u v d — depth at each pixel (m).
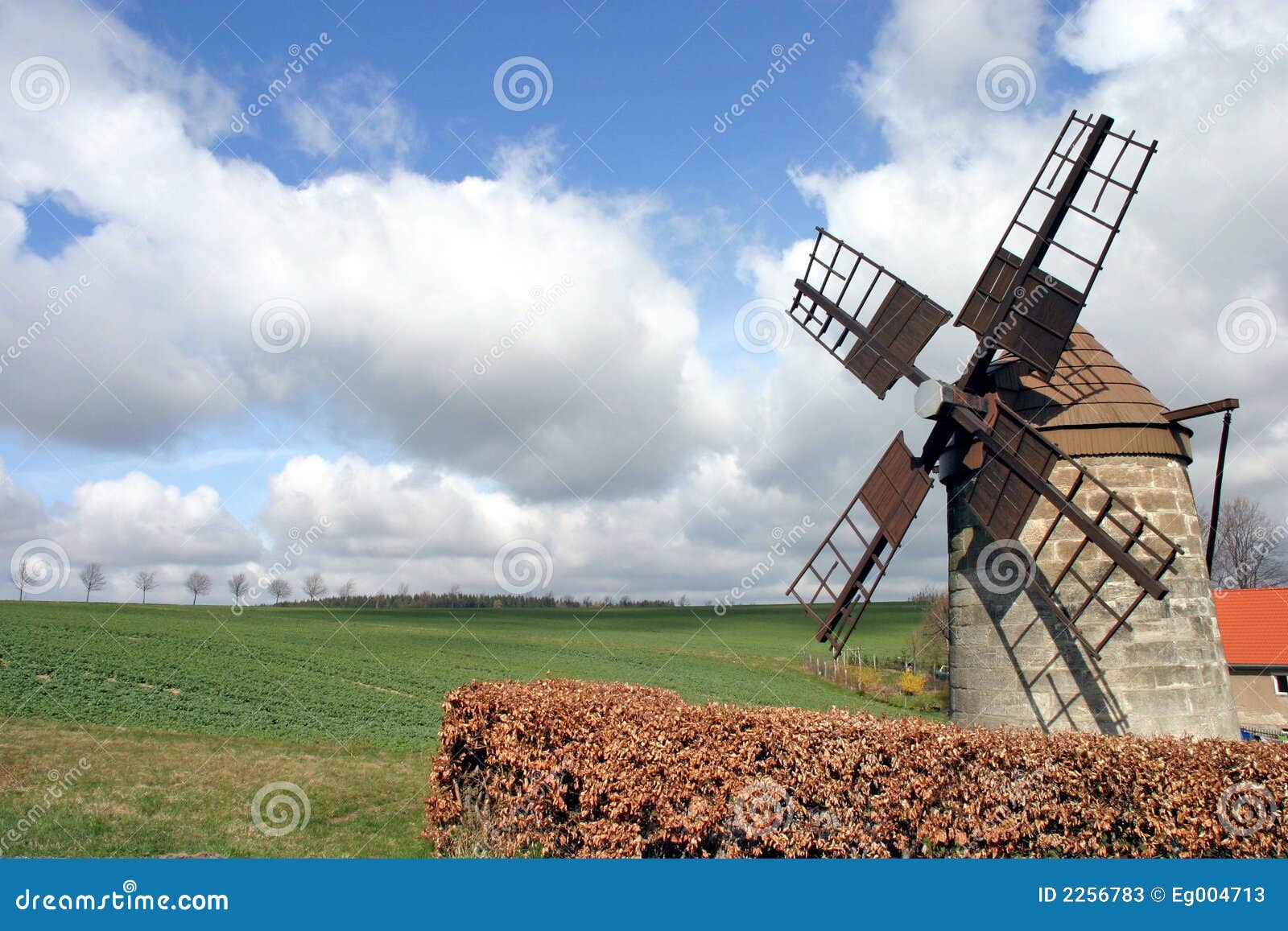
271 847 13.02
